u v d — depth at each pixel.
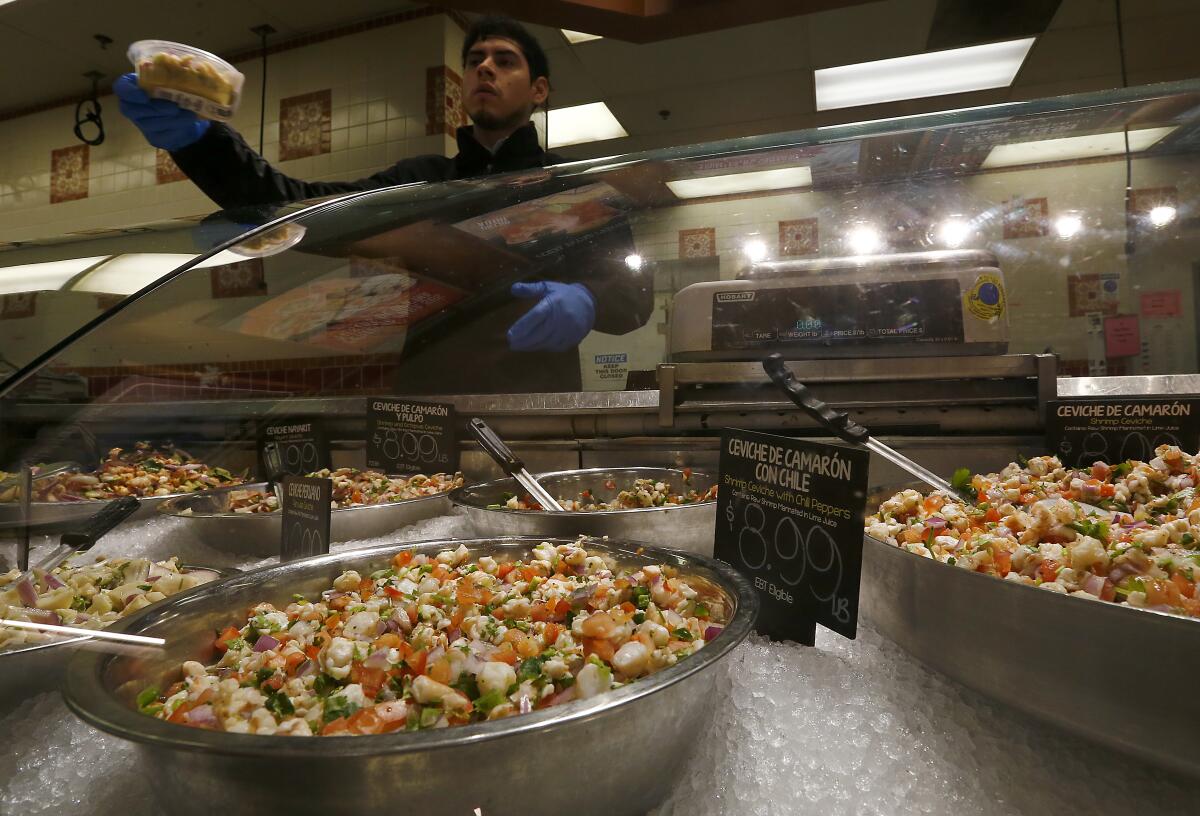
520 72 2.39
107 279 1.02
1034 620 0.60
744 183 1.36
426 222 1.28
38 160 5.13
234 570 1.04
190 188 4.70
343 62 4.34
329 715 0.63
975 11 3.83
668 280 1.56
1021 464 1.27
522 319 1.68
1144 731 0.54
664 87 4.71
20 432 1.03
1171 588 0.66
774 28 4.00
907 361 1.30
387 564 1.00
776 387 1.36
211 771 0.49
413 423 1.58
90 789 0.61
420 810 0.48
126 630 0.72
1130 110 1.10
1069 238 1.42
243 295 1.11
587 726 0.51
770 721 0.68
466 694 0.66
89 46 4.39
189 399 1.25
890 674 0.78
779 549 0.91
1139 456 1.19
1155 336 3.21
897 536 0.92
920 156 1.27
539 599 0.88
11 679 0.69
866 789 0.58
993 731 0.67
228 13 4.16
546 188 1.32
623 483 1.47
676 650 0.72
